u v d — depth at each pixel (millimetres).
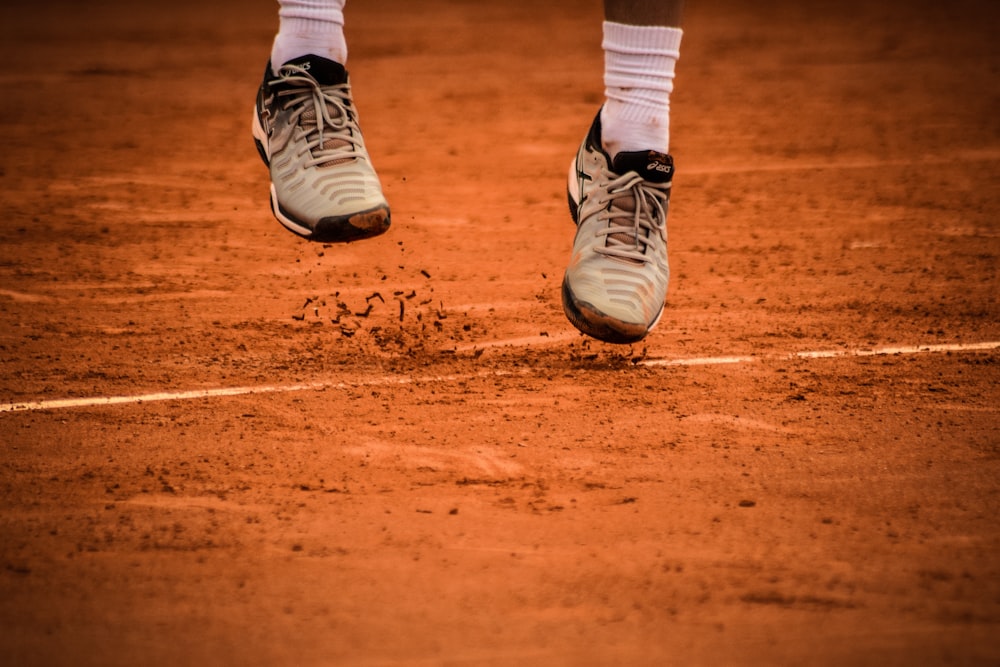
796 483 7617
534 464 7938
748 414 8906
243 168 19672
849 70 31094
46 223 15742
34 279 12992
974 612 6000
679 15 8703
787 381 9680
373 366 10078
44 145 21375
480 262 13961
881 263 13859
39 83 28422
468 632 5805
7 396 9281
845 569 6445
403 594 6168
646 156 8875
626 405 9109
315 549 6668
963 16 40594
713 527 6957
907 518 7082
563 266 13781
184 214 16422
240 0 45000
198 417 8828
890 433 8492
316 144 8539
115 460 7992
